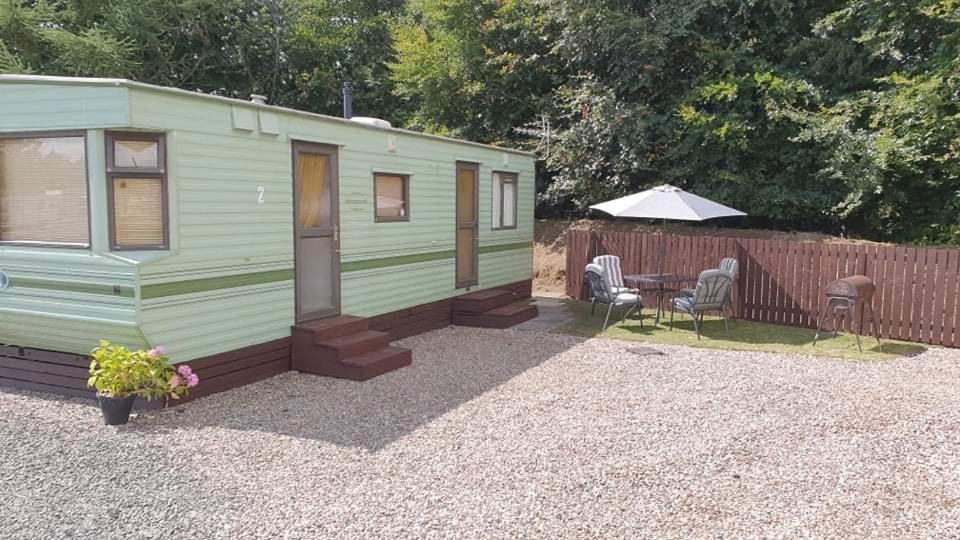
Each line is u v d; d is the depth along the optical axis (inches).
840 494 155.5
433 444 187.2
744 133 479.8
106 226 207.3
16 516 142.7
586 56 550.3
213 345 236.7
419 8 704.4
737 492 156.1
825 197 480.4
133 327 208.4
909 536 135.1
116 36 629.3
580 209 611.8
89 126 204.7
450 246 382.9
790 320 389.1
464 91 639.1
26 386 244.1
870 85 476.7
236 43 721.6
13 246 224.5
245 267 247.1
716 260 423.5
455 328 380.2
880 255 351.9
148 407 219.5
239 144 240.8
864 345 333.7
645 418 212.2
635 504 149.2
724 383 257.1
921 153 433.4
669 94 541.3
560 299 497.4
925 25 442.0
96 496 152.6
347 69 783.1
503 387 250.2
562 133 576.4
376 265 319.0
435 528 137.2
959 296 326.0
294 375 267.1
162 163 213.9
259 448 183.6
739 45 511.2
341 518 141.5
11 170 223.5
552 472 167.2
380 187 319.9
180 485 158.7
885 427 203.9
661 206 352.8
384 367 270.2
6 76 214.8
